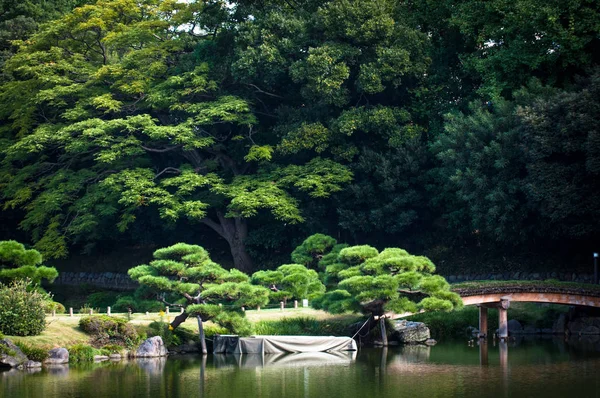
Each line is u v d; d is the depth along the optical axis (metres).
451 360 28.64
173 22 50.00
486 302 34.69
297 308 37.16
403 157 44.22
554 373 25.12
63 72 52.00
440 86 46.22
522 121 37.12
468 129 40.94
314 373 25.70
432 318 37.69
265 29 45.28
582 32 39.59
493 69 42.50
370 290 30.31
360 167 45.06
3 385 23.39
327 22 44.41
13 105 52.84
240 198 43.47
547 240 42.66
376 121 43.78
